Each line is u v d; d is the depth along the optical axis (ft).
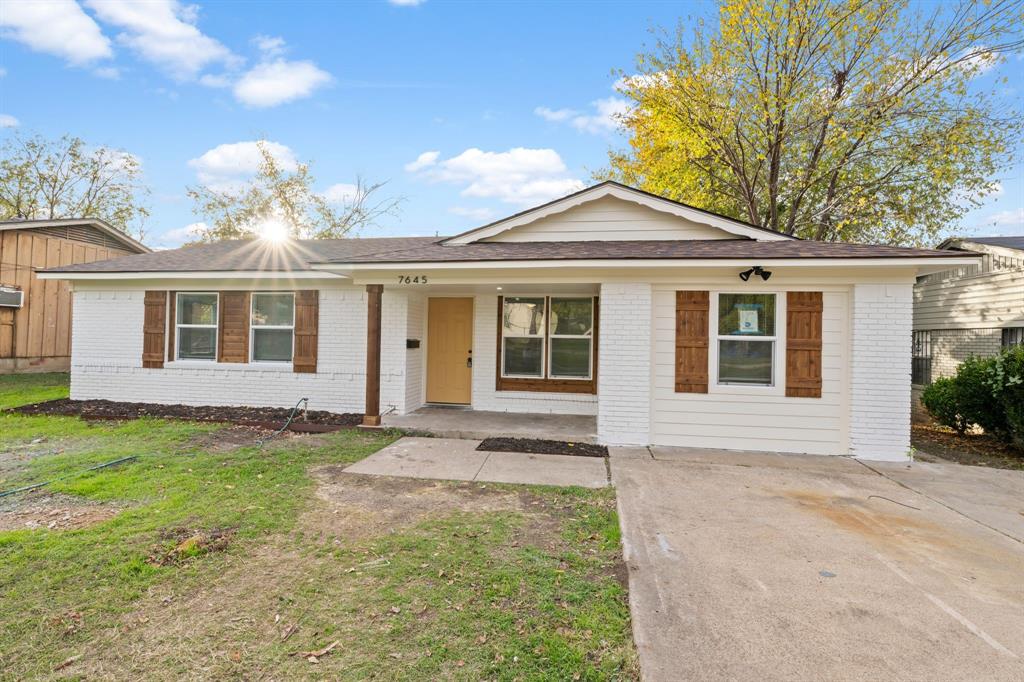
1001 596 9.78
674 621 8.77
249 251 35.83
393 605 9.35
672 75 45.34
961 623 8.79
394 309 29.01
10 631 8.44
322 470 18.25
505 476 17.83
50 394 35.09
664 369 22.85
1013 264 31.40
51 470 17.52
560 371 30.25
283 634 8.45
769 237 25.79
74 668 7.56
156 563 10.80
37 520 13.15
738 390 22.22
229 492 15.52
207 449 20.95
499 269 23.93
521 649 8.07
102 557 11.02
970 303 35.01
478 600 9.55
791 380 21.85
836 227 46.26
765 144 45.60
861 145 44.32
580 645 8.19
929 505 15.30
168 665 7.64
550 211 27.55
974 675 7.38
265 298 30.81
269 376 30.22
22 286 46.80
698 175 51.06
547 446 22.29
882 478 18.21
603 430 22.95
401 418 27.27
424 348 31.81
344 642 8.23
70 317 51.21
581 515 14.10
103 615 8.94
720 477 18.02
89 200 86.58
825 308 21.66
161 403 31.14
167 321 31.19
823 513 14.46
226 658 7.81
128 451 20.26
